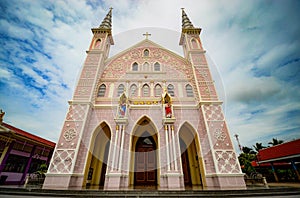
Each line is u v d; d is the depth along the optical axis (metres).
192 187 10.83
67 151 10.74
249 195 7.26
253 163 25.50
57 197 7.18
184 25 18.80
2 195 7.27
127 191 7.72
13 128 15.91
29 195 7.41
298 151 15.43
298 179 16.94
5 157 14.66
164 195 7.33
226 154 10.81
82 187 9.96
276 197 6.89
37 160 18.92
